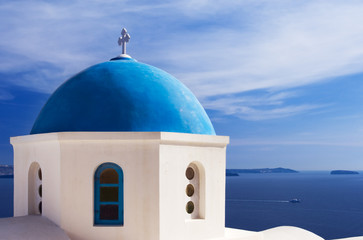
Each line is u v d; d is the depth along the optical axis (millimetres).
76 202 8070
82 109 8586
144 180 8016
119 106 8508
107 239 7988
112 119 8367
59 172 8117
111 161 8047
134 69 9359
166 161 8164
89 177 8062
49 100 9562
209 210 9031
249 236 9562
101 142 8047
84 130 8312
